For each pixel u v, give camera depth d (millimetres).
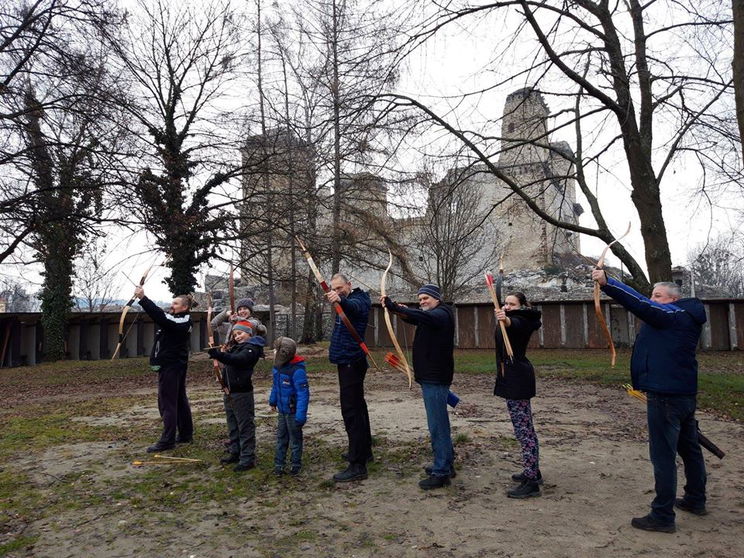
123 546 3932
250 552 3789
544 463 5820
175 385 6648
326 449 6523
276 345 5562
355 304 5285
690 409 4070
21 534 4188
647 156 11531
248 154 18547
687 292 26203
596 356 18344
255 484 5270
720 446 6598
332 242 19641
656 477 4059
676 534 3965
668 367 4035
